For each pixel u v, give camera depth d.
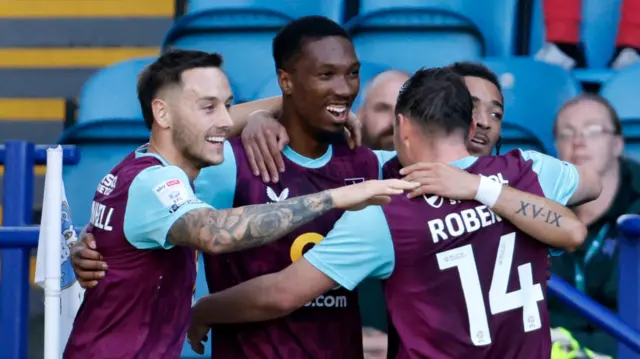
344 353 10.91
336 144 11.33
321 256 9.85
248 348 10.76
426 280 9.69
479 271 9.71
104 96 17.95
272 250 10.80
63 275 11.27
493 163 10.16
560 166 10.55
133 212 9.28
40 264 9.97
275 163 10.93
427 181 9.73
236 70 18.31
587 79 17.73
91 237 9.66
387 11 18.50
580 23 18.20
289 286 9.89
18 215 13.63
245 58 18.38
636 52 18.03
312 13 18.53
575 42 18.09
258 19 18.55
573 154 17.06
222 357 10.88
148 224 9.18
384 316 13.46
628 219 11.98
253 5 18.55
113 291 9.52
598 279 16.28
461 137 10.10
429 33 18.45
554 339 15.65
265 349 10.71
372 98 16.38
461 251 9.70
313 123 10.78
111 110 17.88
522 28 18.55
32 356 16.67
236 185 10.88
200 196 10.82
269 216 8.94
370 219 9.71
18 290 12.84
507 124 17.41
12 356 12.82
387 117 16.31
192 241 9.01
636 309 12.12
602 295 16.25
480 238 9.76
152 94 9.68
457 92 10.10
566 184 10.51
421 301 9.70
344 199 9.05
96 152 17.80
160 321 9.62
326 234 10.86
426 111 9.99
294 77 10.73
